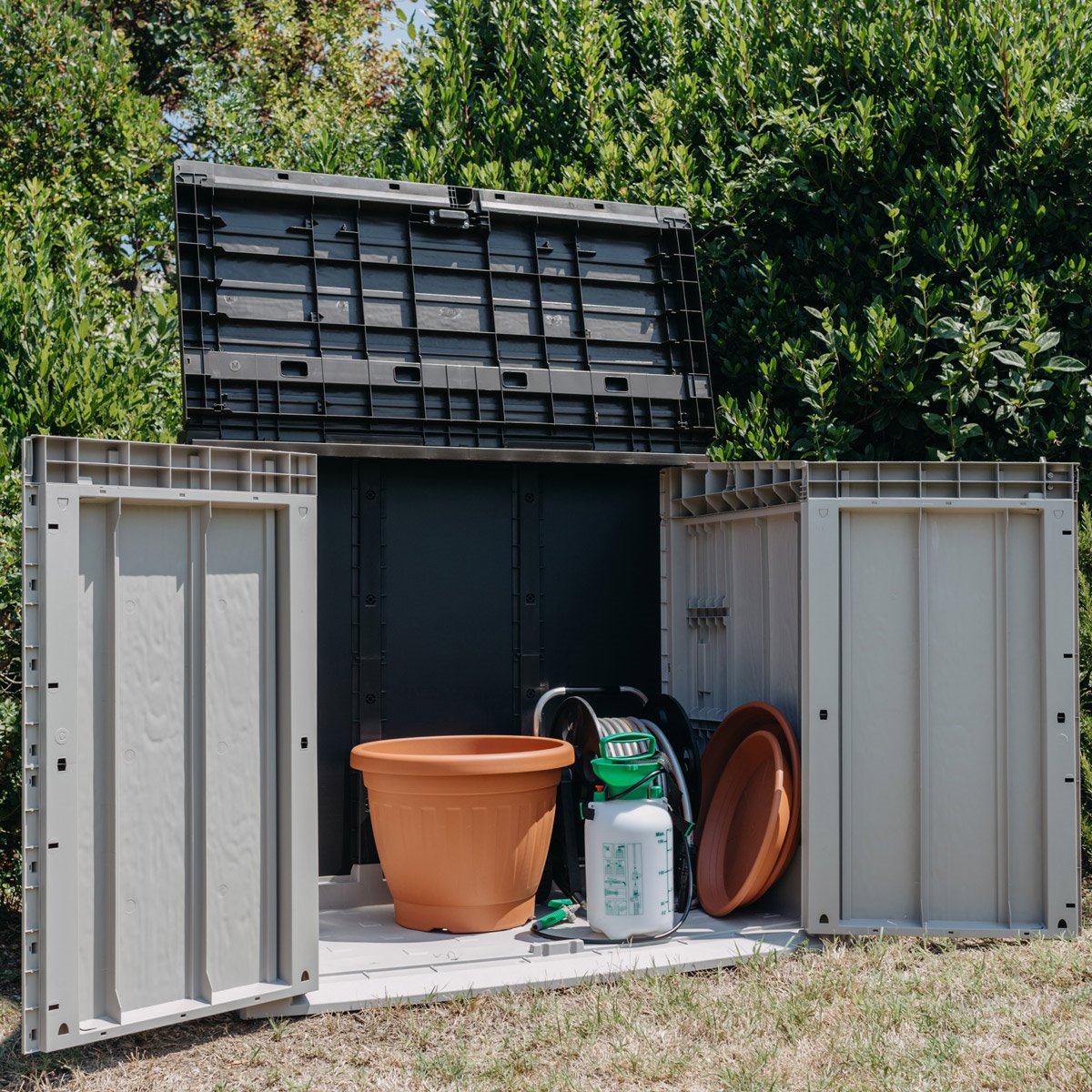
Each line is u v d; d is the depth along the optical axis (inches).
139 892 153.9
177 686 159.2
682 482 258.5
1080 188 284.0
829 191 305.1
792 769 209.2
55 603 144.3
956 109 284.5
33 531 146.0
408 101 386.6
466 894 206.8
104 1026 147.3
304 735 169.8
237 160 579.2
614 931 199.5
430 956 193.6
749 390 308.5
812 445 283.6
